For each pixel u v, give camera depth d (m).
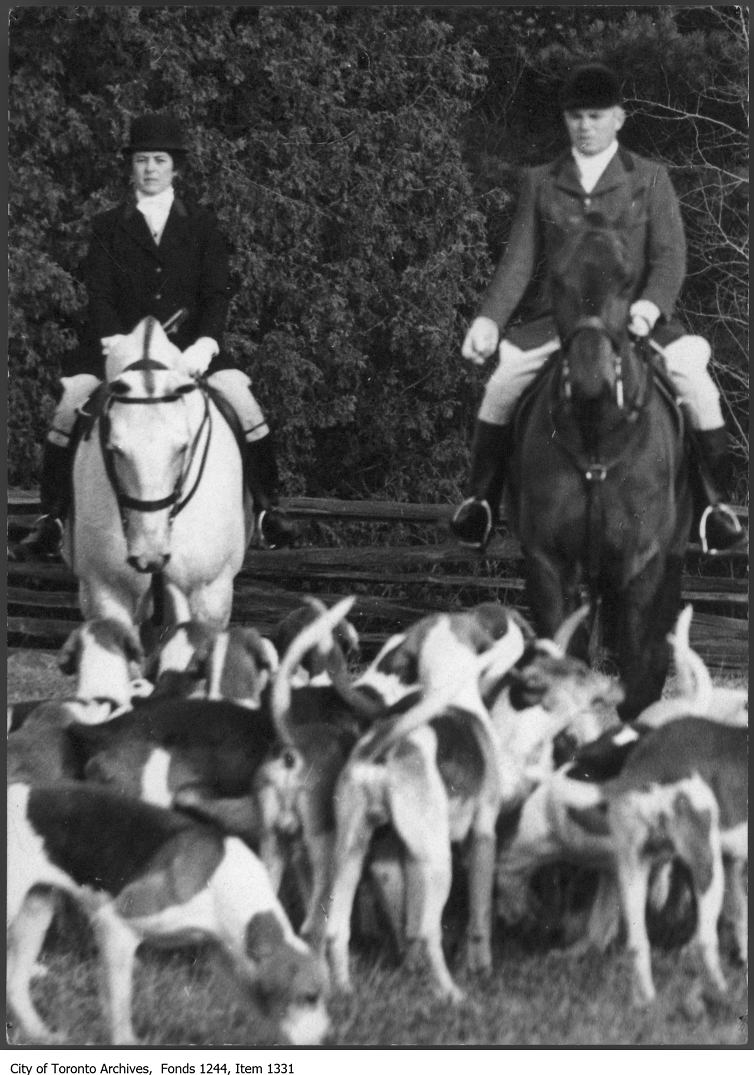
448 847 7.67
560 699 8.55
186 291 11.96
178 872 6.89
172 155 12.05
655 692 10.88
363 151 26.12
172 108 24.94
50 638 22.14
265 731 8.13
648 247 10.51
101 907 6.96
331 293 25.50
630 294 10.04
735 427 25.73
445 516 22.22
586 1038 7.33
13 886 7.01
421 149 26.05
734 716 9.48
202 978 7.90
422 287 25.81
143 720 8.16
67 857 6.99
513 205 27.44
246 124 26.05
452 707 8.23
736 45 25.95
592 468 9.97
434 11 27.33
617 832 7.84
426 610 22.06
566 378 9.82
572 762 8.24
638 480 10.06
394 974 7.76
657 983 7.95
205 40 25.11
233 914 6.84
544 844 8.30
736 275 26.00
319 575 22.50
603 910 8.33
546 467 10.14
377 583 22.97
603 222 10.15
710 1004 7.64
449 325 26.08
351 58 26.25
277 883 7.79
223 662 9.49
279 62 25.19
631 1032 7.41
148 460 10.54
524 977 7.99
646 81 26.17
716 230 26.08
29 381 24.19
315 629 7.82
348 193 26.05
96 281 11.94
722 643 20.88
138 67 25.47
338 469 27.53
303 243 25.52
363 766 7.66
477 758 8.02
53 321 24.72
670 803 7.75
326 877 7.77
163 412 10.62
